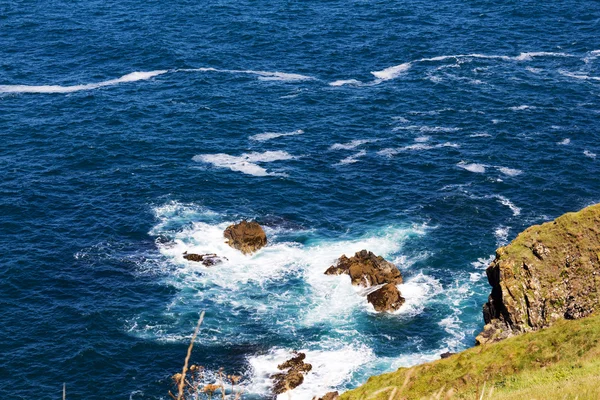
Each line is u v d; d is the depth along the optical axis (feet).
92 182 333.83
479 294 266.77
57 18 528.63
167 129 380.78
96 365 231.09
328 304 263.70
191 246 293.64
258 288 272.10
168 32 506.89
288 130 383.04
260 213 315.58
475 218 310.65
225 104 409.49
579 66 459.32
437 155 359.66
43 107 402.31
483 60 467.11
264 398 221.87
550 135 375.04
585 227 217.15
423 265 283.59
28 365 228.43
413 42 492.95
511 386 151.33
